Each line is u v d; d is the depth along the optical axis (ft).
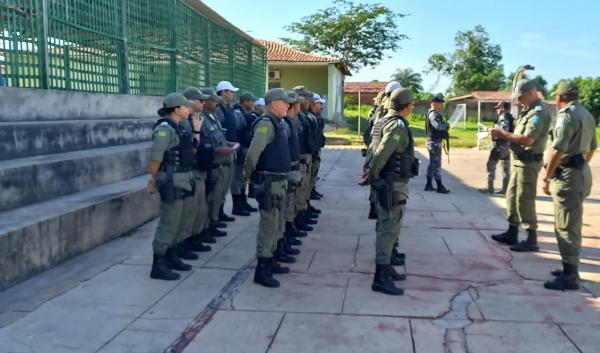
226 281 17.22
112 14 28.86
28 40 22.68
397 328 13.55
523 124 20.10
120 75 29.96
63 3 24.75
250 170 16.55
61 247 18.80
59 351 12.28
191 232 19.62
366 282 17.11
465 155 62.69
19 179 19.17
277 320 14.08
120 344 12.67
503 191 34.30
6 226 16.65
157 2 33.86
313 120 23.93
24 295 15.71
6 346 12.49
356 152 65.72
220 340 12.91
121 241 22.08
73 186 22.43
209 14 47.70
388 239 15.98
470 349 12.40
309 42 126.62
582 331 13.34
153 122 31.81
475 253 20.42
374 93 141.38
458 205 30.30
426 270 18.30
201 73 42.11
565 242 16.24
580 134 15.96
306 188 23.40
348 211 28.73
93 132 25.94
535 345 12.59
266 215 16.75
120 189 23.98
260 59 62.69
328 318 14.19
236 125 25.90
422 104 164.45
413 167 16.02
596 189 37.88
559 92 16.33
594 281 17.17
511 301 15.39
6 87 21.15
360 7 126.11
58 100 24.17
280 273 17.95
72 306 14.94
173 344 12.69
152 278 17.40
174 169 17.31
